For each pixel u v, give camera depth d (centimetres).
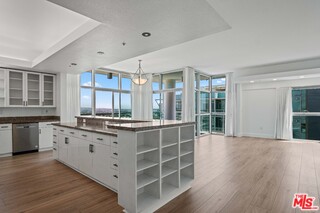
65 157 388
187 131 296
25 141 490
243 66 659
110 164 273
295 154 475
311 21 309
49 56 383
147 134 254
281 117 686
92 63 439
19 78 518
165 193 245
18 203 238
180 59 559
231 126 768
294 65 602
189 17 226
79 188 281
